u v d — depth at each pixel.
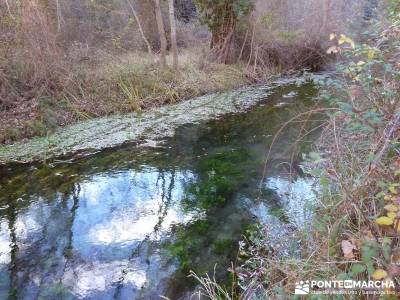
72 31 9.38
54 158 5.77
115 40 9.88
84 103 7.60
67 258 3.64
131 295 3.16
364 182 2.40
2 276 3.43
